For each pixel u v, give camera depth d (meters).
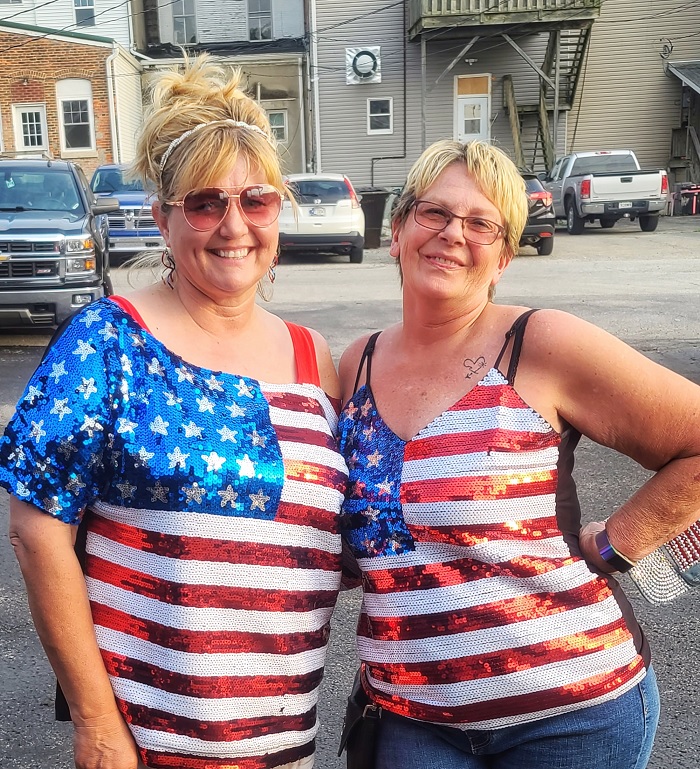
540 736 1.63
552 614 1.64
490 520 1.62
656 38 24.89
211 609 1.57
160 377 1.61
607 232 20.94
